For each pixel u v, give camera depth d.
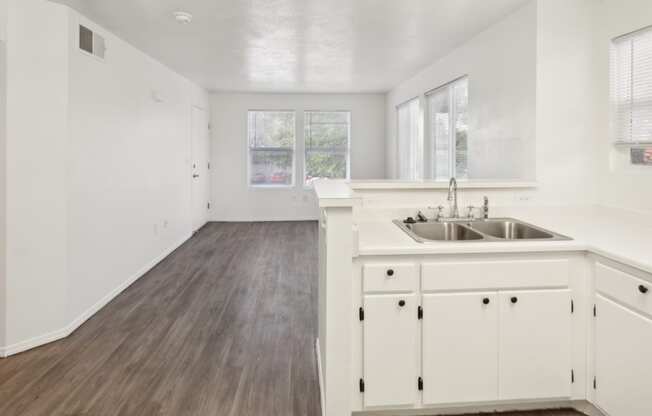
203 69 5.64
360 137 8.05
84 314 3.31
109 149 3.76
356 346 2.02
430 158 5.69
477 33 3.94
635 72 2.66
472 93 4.10
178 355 2.75
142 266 4.61
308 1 3.18
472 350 2.04
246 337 3.04
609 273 1.92
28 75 2.76
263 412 2.15
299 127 8.00
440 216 2.77
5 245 2.71
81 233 3.25
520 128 3.21
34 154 2.82
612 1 2.80
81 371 2.54
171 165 5.64
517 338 2.06
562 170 3.01
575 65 2.99
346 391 1.97
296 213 8.16
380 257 2.00
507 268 2.04
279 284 4.28
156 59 5.02
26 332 2.82
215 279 4.44
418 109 6.09
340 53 4.75
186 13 3.41
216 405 2.21
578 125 3.01
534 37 3.02
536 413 2.14
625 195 2.75
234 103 7.87
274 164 8.09
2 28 2.62
